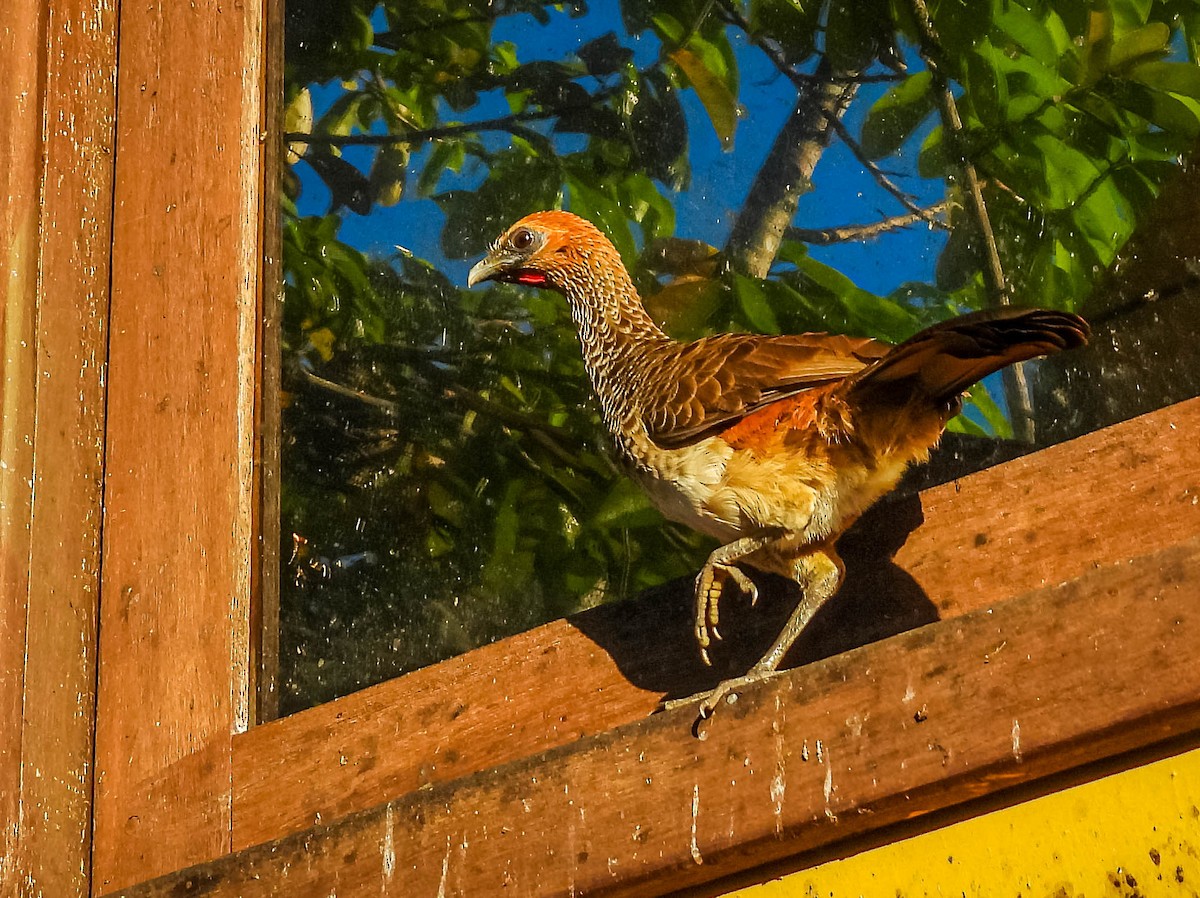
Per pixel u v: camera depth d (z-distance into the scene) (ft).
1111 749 18.02
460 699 24.40
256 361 27.14
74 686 26.63
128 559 26.94
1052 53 33.86
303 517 27.37
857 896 19.34
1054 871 18.31
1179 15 33.65
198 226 28.07
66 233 28.99
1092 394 26.45
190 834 25.03
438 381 31.91
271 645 26.00
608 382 26.40
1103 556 21.11
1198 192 27.04
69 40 30.04
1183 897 17.49
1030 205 33.06
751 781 19.72
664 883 20.18
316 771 24.58
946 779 18.48
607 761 20.80
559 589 32.73
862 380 22.12
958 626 19.06
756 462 23.32
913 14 34.19
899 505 23.35
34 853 25.55
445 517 30.91
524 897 20.61
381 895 21.58
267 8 29.04
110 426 27.86
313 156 30.17
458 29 33.40
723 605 24.47
